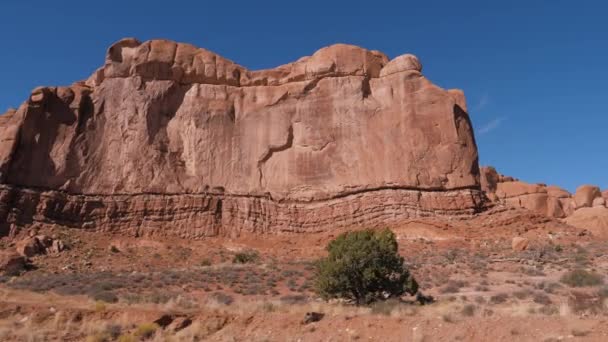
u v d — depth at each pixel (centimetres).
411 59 5594
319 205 5150
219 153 5488
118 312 1766
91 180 5184
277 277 3328
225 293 2872
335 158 5347
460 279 3036
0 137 5031
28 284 3150
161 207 5106
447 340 1295
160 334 1568
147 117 5503
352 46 5794
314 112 5559
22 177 4900
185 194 5206
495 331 1296
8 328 1634
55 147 5188
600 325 1242
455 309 1717
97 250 4516
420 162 5091
